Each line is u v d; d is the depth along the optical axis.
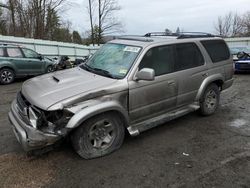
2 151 4.29
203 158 4.11
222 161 4.02
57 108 3.52
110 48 5.02
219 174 3.66
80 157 4.06
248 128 5.34
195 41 5.47
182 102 5.18
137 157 4.12
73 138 3.84
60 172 3.70
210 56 5.70
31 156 4.09
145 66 4.47
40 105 3.59
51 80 4.33
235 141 4.73
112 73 4.38
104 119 3.99
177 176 3.62
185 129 5.26
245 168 3.82
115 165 3.88
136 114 4.39
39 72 12.06
